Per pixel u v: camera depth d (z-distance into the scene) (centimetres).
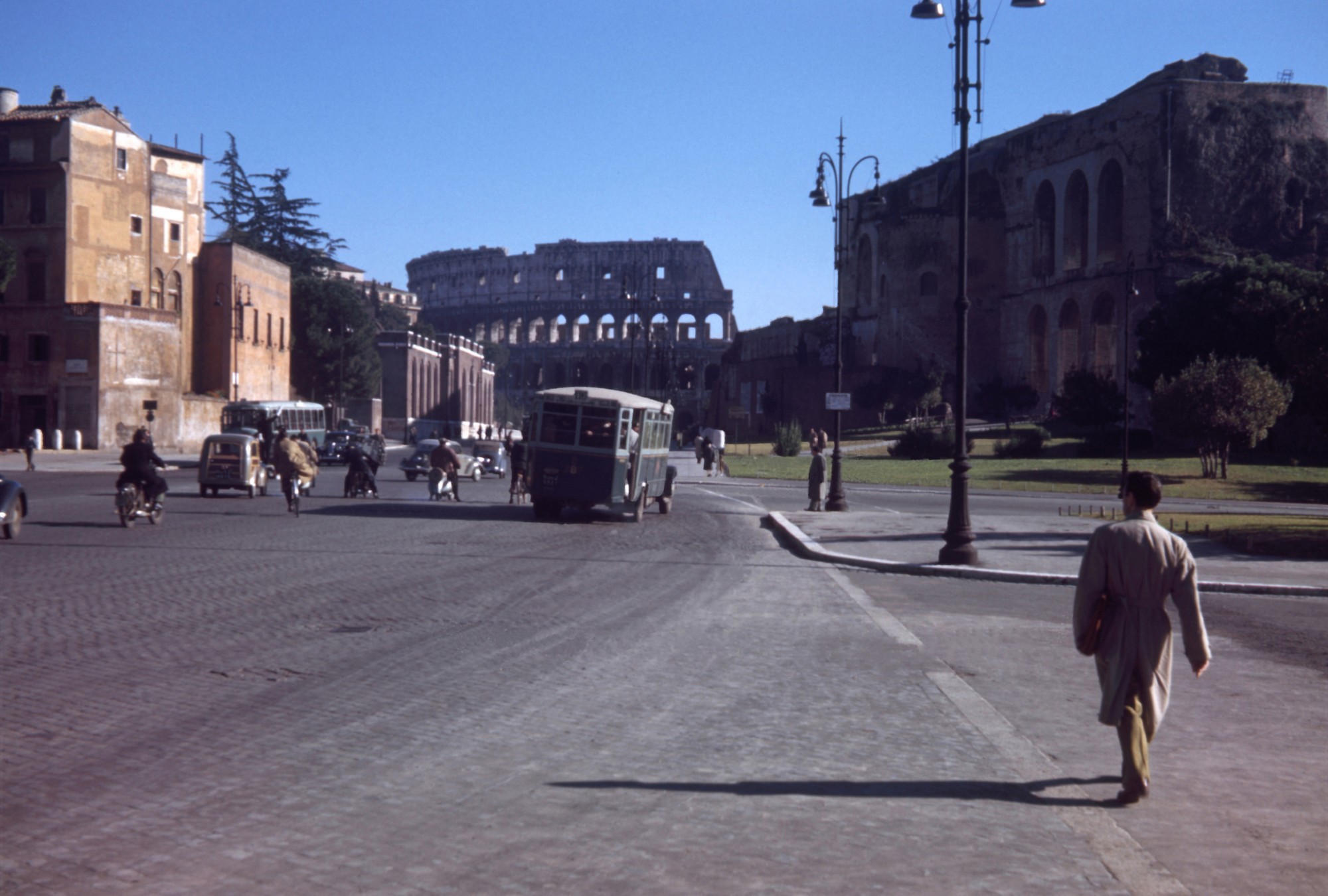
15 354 6869
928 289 12700
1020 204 12256
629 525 2731
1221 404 5909
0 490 2014
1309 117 10362
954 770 657
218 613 1211
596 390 2834
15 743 673
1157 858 514
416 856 496
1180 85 10200
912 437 8162
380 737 706
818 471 3288
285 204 11975
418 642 1063
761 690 880
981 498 4575
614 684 893
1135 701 605
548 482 2733
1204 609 1496
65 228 6962
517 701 821
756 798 593
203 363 8131
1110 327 10544
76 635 1052
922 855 510
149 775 615
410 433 11812
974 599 1534
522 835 527
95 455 6244
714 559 1984
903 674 958
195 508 2911
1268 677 993
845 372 12550
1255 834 551
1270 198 10238
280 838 517
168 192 7644
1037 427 9094
